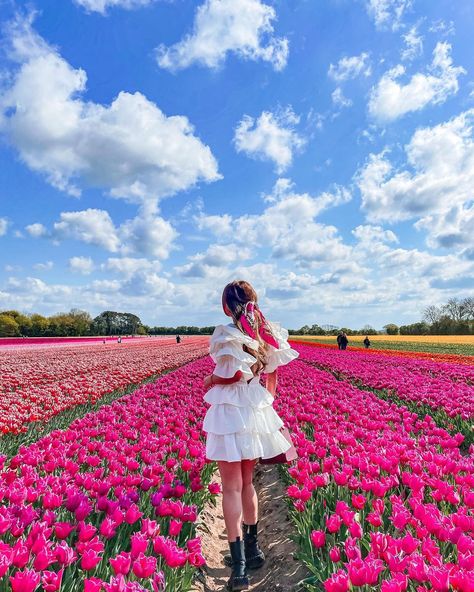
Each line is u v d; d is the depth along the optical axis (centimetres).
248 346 383
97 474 479
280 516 542
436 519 332
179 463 592
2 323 10806
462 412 856
